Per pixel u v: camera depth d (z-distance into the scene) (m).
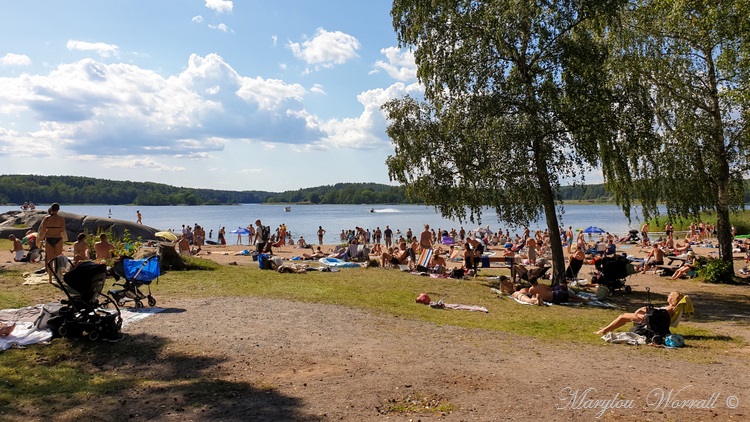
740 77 18.45
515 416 5.85
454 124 17.81
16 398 6.18
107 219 35.38
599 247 28.88
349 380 7.11
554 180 17.70
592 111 16.98
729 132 19.78
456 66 17.92
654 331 10.38
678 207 19.97
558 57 17.23
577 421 5.74
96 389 6.60
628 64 18.55
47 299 11.49
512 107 17.48
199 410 5.94
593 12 16.77
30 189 192.00
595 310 14.77
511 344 9.86
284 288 15.19
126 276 11.19
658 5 19.17
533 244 28.69
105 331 8.72
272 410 5.96
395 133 19.55
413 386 6.89
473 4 17.98
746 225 47.28
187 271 17.66
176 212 172.25
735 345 10.33
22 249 19.72
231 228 85.19
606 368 8.09
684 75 19.81
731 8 17.89
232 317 10.89
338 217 125.94
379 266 23.33
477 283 19.19
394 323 11.33
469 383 7.08
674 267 23.34
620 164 17.53
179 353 8.24
